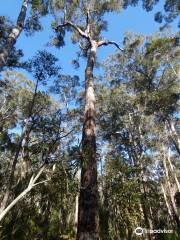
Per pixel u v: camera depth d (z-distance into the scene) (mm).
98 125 22172
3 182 16562
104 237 11016
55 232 13195
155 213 20922
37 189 9578
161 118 21719
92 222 5996
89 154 7398
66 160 7586
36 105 13438
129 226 9750
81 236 5766
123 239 10812
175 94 19391
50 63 11672
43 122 8781
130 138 20766
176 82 20500
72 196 7234
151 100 20266
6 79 22812
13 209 11664
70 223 15578
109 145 21219
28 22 15578
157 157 24297
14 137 20422
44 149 8117
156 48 20125
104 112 22297
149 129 22875
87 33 15242
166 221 23062
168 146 24312
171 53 20984
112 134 21812
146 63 21375
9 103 23516
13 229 10758
